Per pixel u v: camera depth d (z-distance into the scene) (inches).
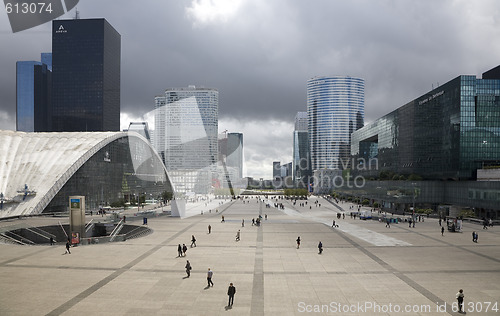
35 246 1786.4
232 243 1827.0
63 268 1314.0
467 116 3878.0
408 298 991.6
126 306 928.9
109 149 4325.8
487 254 1560.0
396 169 5649.6
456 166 3949.3
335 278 1186.6
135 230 2475.4
